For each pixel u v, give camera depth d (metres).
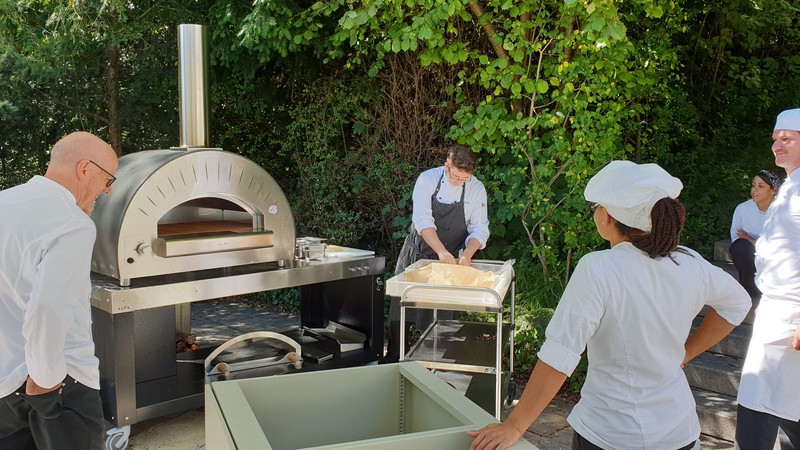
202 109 4.15
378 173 6.13
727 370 3.98
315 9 5.29
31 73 6.38
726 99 7.25
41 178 2.29
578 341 1.74
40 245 2.14
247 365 4.04
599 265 1.80
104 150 2.44
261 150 7.45
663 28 5.60
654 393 1.81
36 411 2.26
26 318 2.09
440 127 6.08
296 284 4.05
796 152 2.64
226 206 4.31
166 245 3.44
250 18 5.34
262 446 1.43
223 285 3.70
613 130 4.81
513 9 4.87
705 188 6.18
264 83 6.90
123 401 3.35
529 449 1.51
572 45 4.94
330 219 6.49
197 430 3.80
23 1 6.14
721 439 3.66
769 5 6.55
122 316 3.32
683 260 1.85
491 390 4.18
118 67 7.13
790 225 2.55
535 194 4.89
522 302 4.91
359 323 4.61
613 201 1.79
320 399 1.93
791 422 2.59
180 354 4.39
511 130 4.92
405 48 4.87
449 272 3.62
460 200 4.32
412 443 1.48
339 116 6.35
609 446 1.82
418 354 3.66
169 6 6.61
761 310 2.64
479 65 5.92
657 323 1.79
